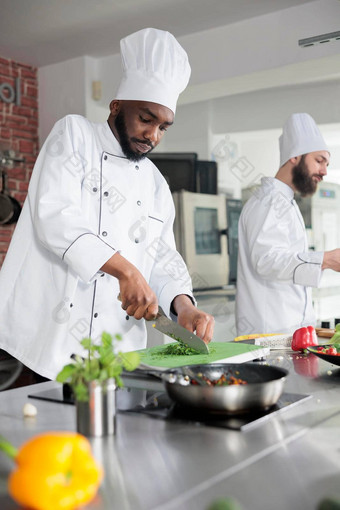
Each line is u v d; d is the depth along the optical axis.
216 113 4.94
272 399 0.99
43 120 4.32
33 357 1.61
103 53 4.02
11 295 1.66
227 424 0.94
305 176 2.67
